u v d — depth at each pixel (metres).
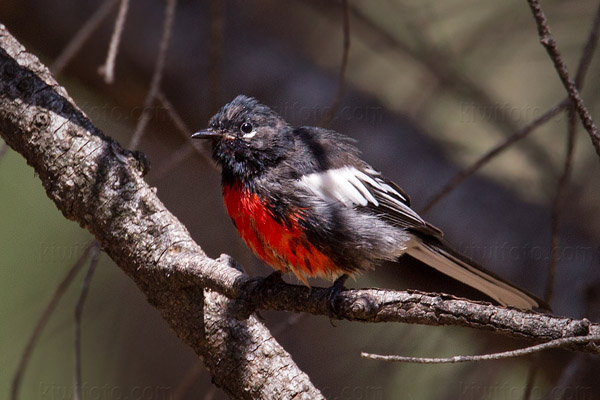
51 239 10.11
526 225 10.91
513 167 11.63
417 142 11.66
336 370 10.11
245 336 6.10
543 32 5.44
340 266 7.81
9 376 9.54
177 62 11.45
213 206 12.18
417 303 5.48
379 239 7.85
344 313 5.82
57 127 6.38
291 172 7.87
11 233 9.95
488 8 12.30
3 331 9.67
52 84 6.61
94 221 6.35
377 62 12.66
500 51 12.13
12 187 10.09
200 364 8.30
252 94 11.66
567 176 7.29
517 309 5.25
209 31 11.74
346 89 11.99
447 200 11.09
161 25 11.55
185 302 6.23
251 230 7.93
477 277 8.03
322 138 8.59
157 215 6.34
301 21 12.50
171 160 9.12
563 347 5.02
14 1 10.91
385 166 11.41
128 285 10.59
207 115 11.48
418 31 11.88
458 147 11.73
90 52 11.25
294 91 11.77
